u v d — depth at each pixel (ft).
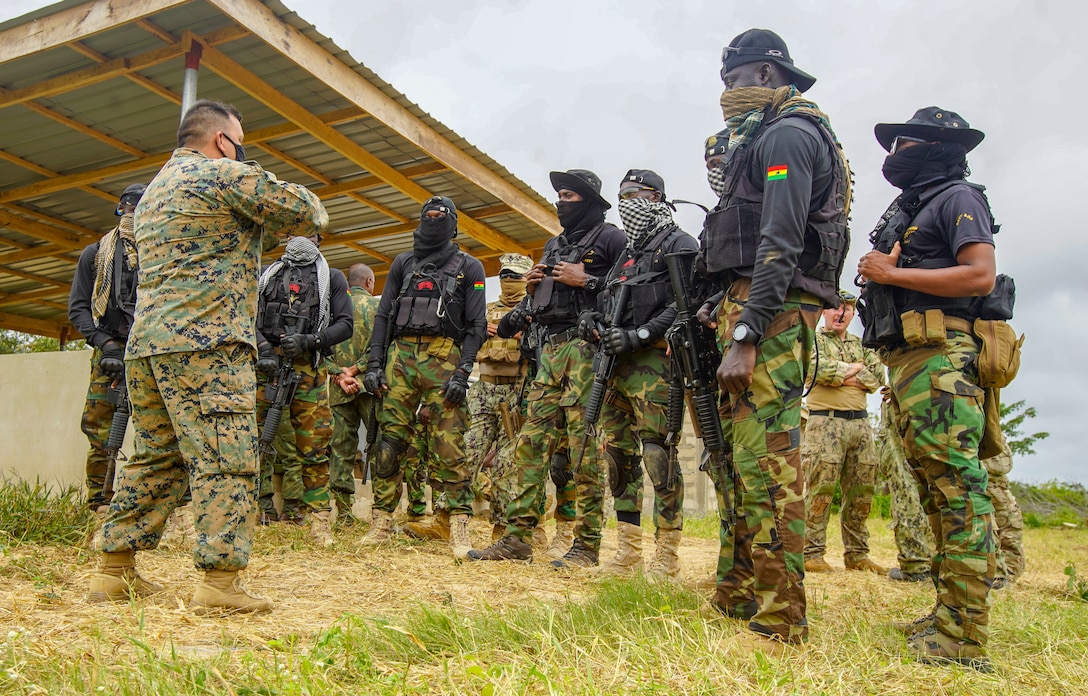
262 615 10.81
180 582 12.92
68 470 22.47
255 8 20.44
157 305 10.93
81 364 22.77
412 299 18.24
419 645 8.66
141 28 21.40
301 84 24.08
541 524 21.01
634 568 15.78
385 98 24.67
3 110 25.55
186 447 10.80
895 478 18.92
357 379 23.17
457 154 27.73
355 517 23.32
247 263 11.35
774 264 9.39
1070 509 63.46
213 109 11.96
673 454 15.15
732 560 11.39
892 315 10.85
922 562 18.45
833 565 22.21
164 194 11.23
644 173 16.31
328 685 7.38
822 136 9.96
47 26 21.57
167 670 7.46
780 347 9.81
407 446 18.69
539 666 8.11
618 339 15.07
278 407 18.42
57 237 36.04
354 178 31.30
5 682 6.96
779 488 9.66
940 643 9.95
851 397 20.97
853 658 9.23
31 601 10.66
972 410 10.33
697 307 11.58
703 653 8.70
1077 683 9.09
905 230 11.09
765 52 10.56
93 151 28.94
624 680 7.81
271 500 22.38
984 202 10.72
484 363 23.20
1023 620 11.89
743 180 10.30
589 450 17.15
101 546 11.21
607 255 17.53
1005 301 10.64
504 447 21.79
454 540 18.12
